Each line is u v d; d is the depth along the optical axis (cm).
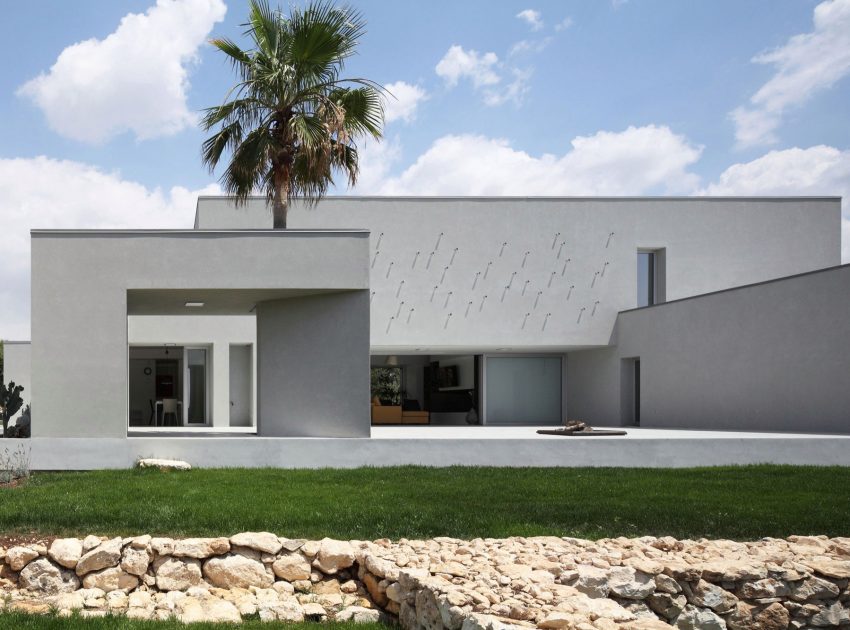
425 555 558
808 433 1391
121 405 1178
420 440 1209
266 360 1316
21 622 461
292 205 1945
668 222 2050
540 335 2002
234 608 507
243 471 1088
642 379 1919
